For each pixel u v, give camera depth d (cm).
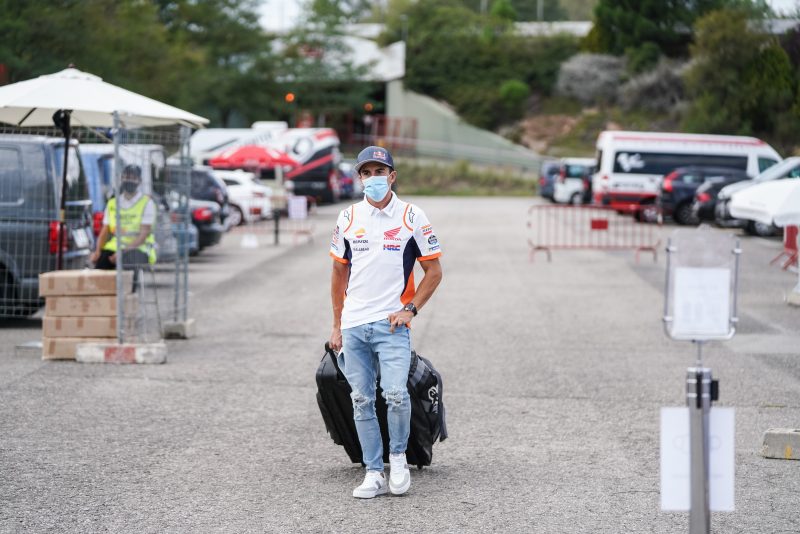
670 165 7688
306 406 1908
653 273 4306
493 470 1502
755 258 4694
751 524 1266
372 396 1376
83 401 1922
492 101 15000
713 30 9419
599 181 7838
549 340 2689
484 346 2598
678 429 1005
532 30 16238
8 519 1266
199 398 1964
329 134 9750
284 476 1462
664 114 14062
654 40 14462
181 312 2862
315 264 4694
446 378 2200
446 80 15450
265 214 6919
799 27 9200
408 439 1423
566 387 2108
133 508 1313
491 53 15562
